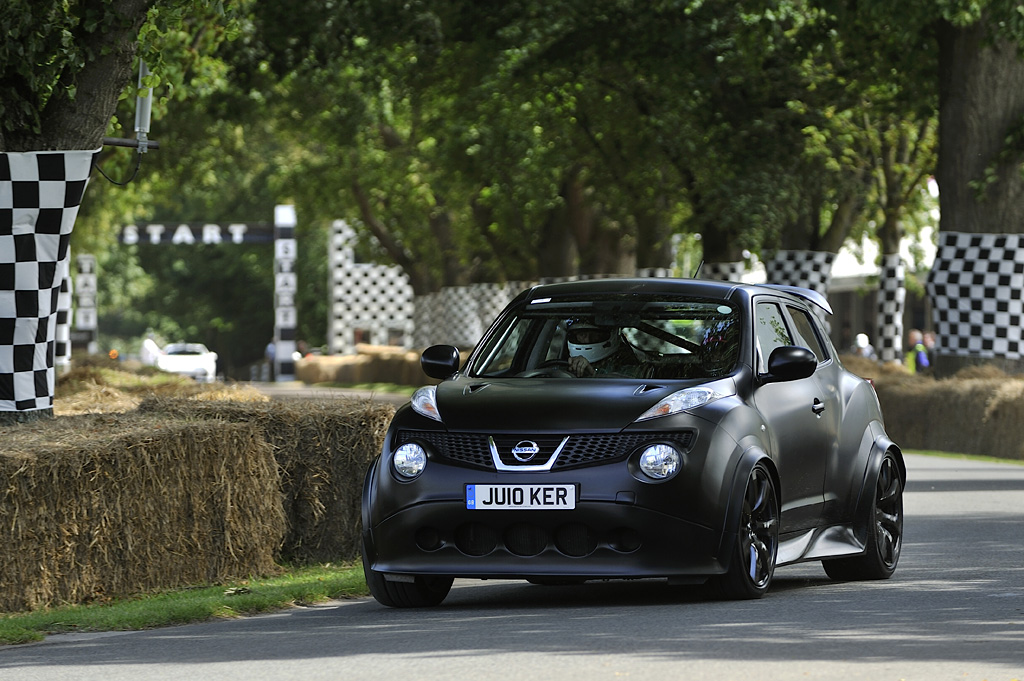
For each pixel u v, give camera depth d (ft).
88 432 106.22
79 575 101.35
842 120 321.93
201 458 110.01
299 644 81.00
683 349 97.66
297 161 541.75
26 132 132.57
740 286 103.60
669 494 87.51
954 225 271.69
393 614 92.53
